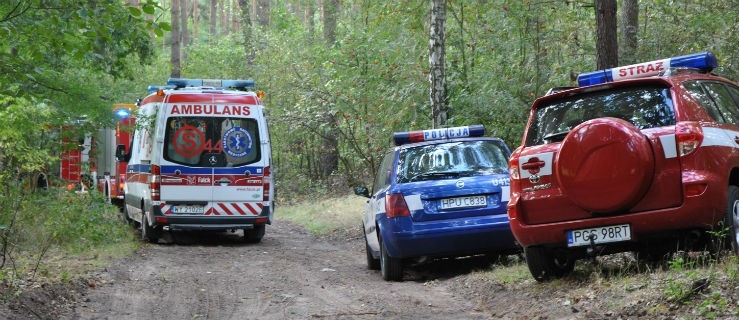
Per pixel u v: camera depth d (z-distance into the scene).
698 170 7.06
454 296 8.78
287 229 20.53
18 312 7.72
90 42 10.12
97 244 14.40
